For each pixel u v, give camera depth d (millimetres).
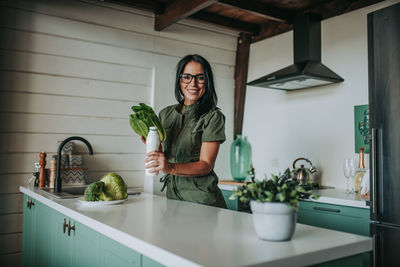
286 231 1054
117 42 3547
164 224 1307
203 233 1161
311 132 3578
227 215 1508
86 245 1515
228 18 4043
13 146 3021
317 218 2756
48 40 3188
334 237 1126
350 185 3186
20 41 3059
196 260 864
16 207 3031
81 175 3029
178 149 1988
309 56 3338
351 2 3266
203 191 1950
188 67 1951
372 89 2299
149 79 3760
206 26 4176
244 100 4395
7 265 2998
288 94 3848
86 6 3367
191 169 1770
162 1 3590
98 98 3436
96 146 3410
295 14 3740
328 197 2676
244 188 1109
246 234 1149
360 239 1102
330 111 3406
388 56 2215
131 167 3607
